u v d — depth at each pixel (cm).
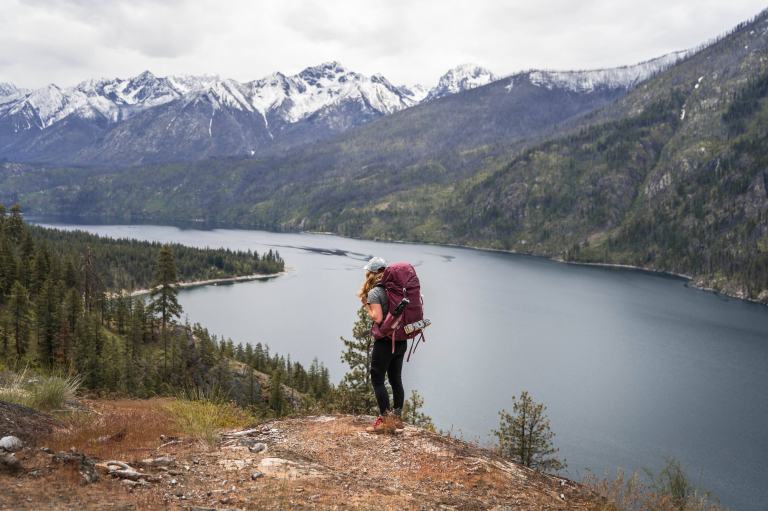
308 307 18700
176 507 474
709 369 12550
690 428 9156
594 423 9281
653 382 11538
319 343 14225
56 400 872
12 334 6475
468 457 727
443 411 9606
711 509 689
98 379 5094
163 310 8169
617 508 642
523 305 19550
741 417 9681
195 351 7112
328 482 590
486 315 17775
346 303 19400
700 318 18012
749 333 16000
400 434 788
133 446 685
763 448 8406
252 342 14088
